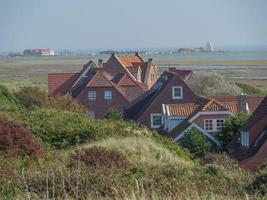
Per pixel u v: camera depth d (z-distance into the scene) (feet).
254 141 495.82
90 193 177.27
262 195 188.65
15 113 431.84
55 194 176.45
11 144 271.69
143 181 197.77
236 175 245.86
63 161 250.78
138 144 346.13
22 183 184.44
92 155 254.06
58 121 388.57
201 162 400.06
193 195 173.17
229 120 570.46
